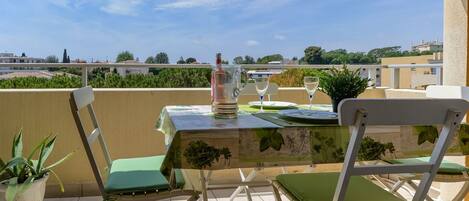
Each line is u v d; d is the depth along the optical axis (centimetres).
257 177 299
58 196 281
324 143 151
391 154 155
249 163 147
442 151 144
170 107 218
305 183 177
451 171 197
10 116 271
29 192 240
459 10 253
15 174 245
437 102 135
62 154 279
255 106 226
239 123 158
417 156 158
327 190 169
